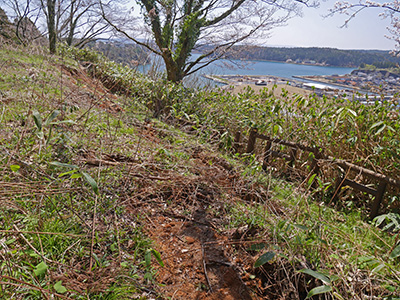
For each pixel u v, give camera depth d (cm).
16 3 1733
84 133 406
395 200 438
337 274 245
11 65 704
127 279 220
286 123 579
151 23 1203
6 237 219
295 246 272
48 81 625
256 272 267
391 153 426
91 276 210
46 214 253
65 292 194
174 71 1264
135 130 503
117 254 241
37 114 269
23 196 259
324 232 296
